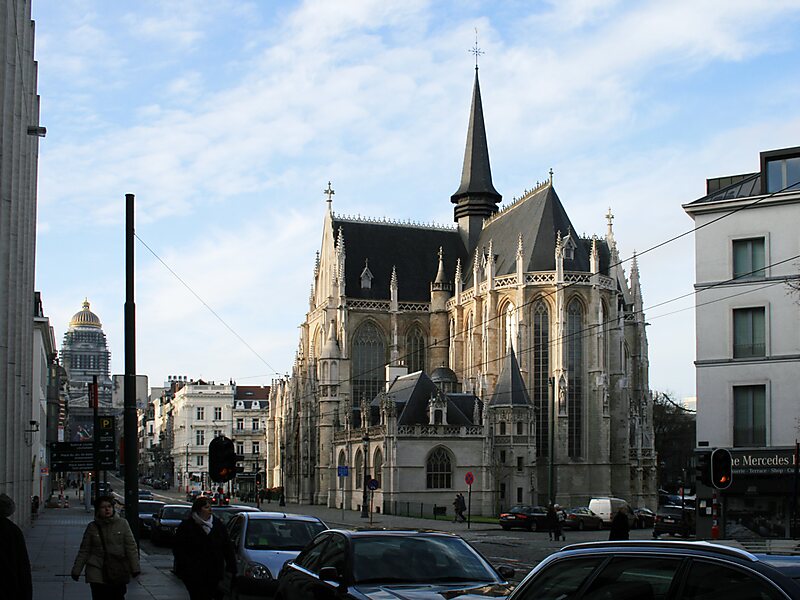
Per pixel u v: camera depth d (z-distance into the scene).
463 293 128.75
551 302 115.50
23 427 57.91
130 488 32.72
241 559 25.97
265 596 24.77
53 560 45.12
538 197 125.62
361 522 84.31
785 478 55.69
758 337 58.56
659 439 175.38
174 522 54.94
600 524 82.38
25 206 53.91
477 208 142.75
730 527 57.09
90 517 92.38
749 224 59.31
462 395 110.19
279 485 154.38
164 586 33.66
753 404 58.16
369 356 132.50
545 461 112.38
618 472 116.19
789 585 9.17
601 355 114.12
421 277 138.25
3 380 37.75
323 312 134.25
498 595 15.65
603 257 131.12
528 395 111.69
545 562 12.38
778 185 59.12
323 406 126.56
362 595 16.42
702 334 59.91
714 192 62.75
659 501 133.38
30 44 57.94
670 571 10.45
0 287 36.84
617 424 116.88
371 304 132.50
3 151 35.69
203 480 187.88
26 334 59.84
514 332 115.69
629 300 127.00
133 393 32.94
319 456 127.69
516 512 78.38
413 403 105.44
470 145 144.62
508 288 118.81
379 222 141.50
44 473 133.25
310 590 18.20
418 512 100.56
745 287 58.88
